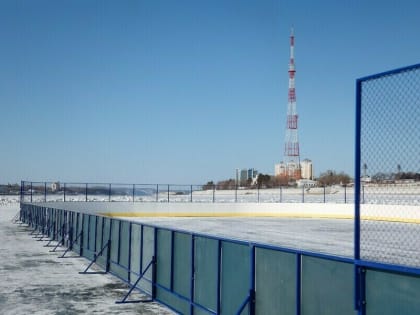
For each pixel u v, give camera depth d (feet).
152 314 34.14
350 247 68.33
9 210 168.96
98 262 56.29
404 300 16.33
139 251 42.16
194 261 31.48
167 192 156.35
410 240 73.56
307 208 149.79
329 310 19.70
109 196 151.43
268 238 82.48
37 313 34.50
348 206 141.69
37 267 55.93
